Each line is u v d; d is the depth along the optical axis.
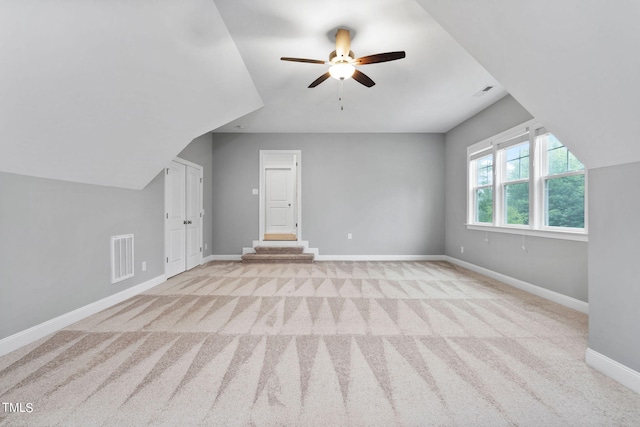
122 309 2.96
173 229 4.48
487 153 4.52
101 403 1.51
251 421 1.39
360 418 1.42
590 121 1.67
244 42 2.80
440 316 2.77
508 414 1.44
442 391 1.62
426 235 5.98
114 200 3.16
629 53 1.29
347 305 3.09
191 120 3.29
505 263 4.05
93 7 1.67
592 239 1.85
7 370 1.81
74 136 2.27
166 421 1.39
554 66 1.62
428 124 5.41
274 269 4.98
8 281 2.06
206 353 2.05
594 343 1.85
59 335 2.33
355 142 5.99
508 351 2.08
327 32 2.66
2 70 1.59
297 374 1.79
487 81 3.62
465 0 1.73
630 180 1.63
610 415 1.43
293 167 7.71
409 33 2.68
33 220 2.25
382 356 2.01
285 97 4.11
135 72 2.23
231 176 5.95
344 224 5.98
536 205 3.45
